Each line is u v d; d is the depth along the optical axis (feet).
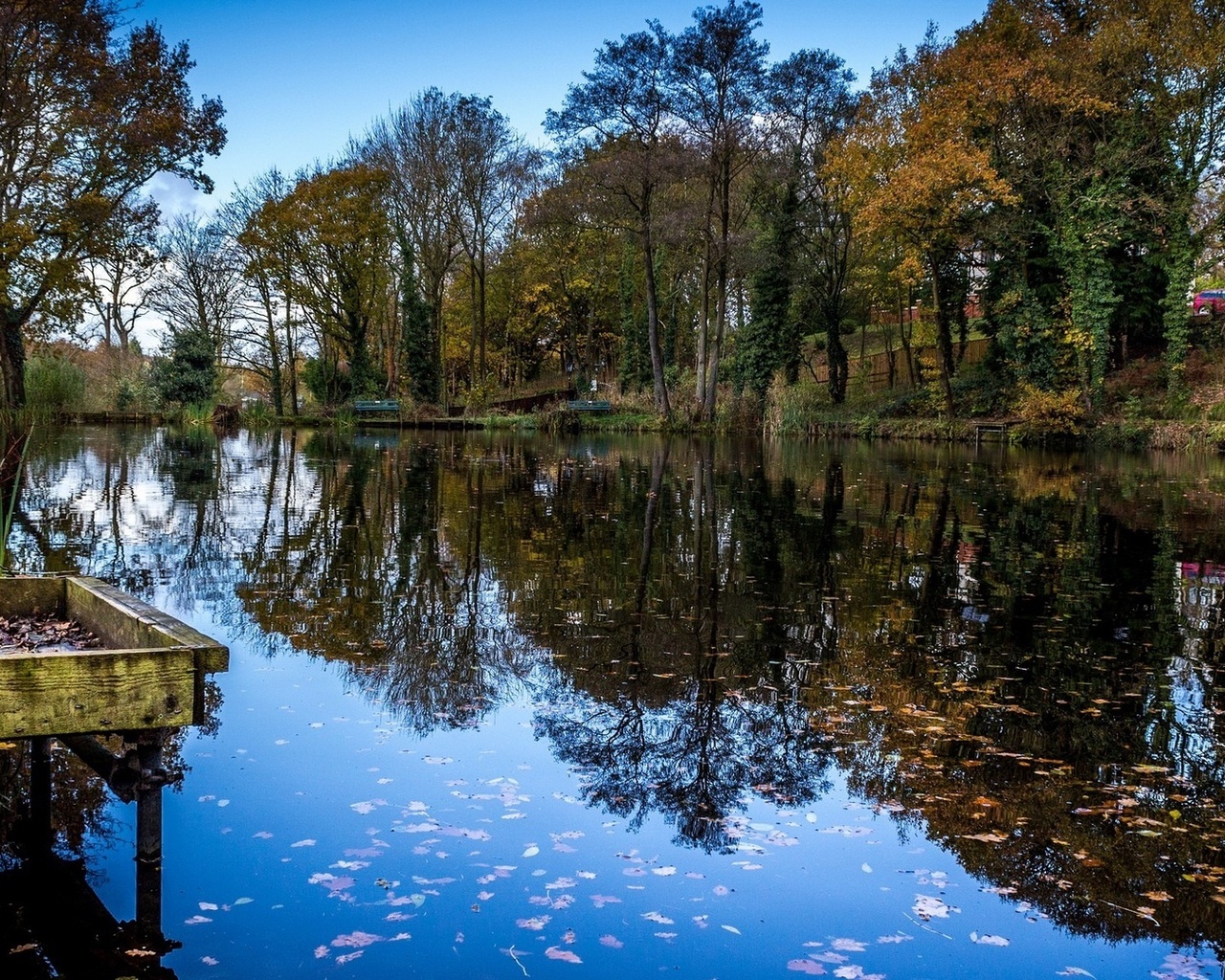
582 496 42.11
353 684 14.64
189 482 44.19
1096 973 7.78
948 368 95.25
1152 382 90.07
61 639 11.21
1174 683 15.88
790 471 57.82
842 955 7.89
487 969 7.47
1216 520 36.86
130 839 9.55
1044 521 36.17
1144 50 83.46
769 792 11.12
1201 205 85.30
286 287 120.37
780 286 103.55
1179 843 10.14
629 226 102.32
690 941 8.00
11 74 69.72
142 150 80.28
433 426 116.16
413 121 120.88
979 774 11.87
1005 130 86.89
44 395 95.14
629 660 16.42
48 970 7.31
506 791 10.87
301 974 7.34
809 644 17.84
